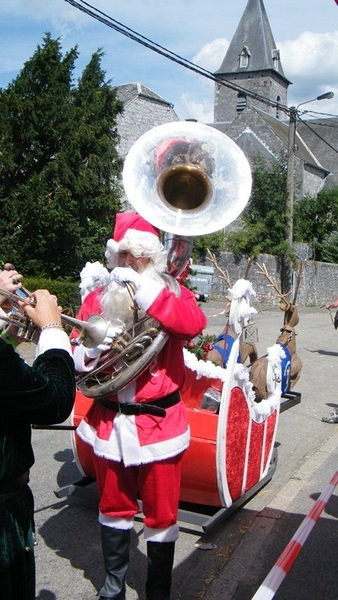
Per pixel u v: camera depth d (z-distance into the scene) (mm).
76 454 4336
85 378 3039
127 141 30766
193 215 3189
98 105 15438
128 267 3090
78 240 14820
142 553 3900
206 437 3893
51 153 14773
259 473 4742
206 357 4871
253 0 68812
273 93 67750
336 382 9898
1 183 14375
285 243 27219
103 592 3113
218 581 3629
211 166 3287
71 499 4664
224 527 4316
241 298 5164
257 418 4457
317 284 30188
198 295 3645
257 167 30109
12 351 2021
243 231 26984
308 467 5711
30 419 2068
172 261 3264
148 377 3045
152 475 3029
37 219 13938
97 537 4105
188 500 4188
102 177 15281
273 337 14664
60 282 13555
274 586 2691
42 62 14664
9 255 13852
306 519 3383
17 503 2100
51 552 3898
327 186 45938
